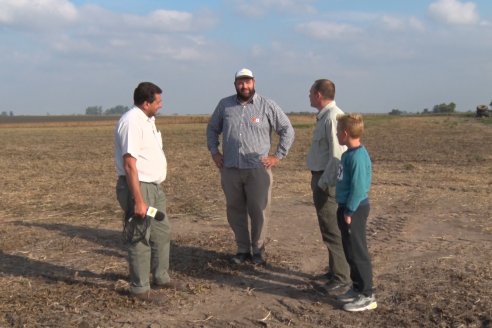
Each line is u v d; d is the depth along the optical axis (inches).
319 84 195.0
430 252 250.8
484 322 170.6
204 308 186.1
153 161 188.2
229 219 239.8
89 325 169.6
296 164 671.1
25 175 580.4
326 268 230.7
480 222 311.9
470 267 225.3
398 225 307.1
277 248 262.7
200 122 3029.0
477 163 648.4
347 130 172.1
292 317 178.2
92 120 4072.3
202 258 245.6
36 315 177.0
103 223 322.3
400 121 2396.7
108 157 834.2
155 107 187.8
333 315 179.0
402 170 579.8
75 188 472.4
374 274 219.9
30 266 233.0
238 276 220.8
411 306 184.4
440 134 1346.0
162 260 201.0
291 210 356.5
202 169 623.2
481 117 2721.5
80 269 228.4
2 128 2588.6
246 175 230.7
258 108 231.5
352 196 170.6
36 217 340.5
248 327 170.9
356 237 176.1
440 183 468.4
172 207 368.8
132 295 191.8
